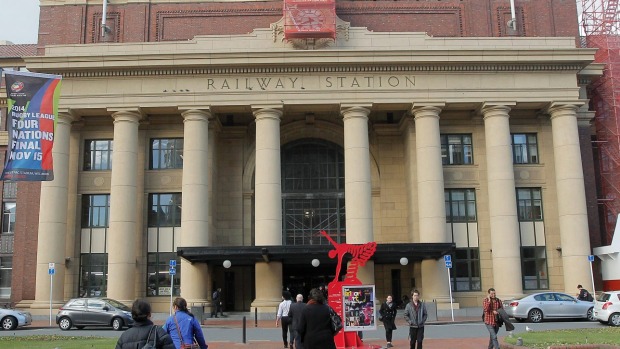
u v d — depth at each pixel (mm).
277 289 40375
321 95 41844
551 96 42531
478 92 42250
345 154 41781
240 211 46250
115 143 41750
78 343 21562
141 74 42094
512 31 47156
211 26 47219
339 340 20969
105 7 46469
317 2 42219
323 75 42156
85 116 44250
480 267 43562
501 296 40281
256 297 40625
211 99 41719
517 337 21656
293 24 41969
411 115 44156
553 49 42000
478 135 45125
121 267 40250
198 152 41281
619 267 41281
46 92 23781
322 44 42531
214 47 42688
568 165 42219
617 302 30203
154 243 43906
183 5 47406
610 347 18031
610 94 50000
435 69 42250
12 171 22984
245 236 45938
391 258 41500
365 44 43062
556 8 48000
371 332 28391
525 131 45281
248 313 42000
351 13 47062
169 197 44562
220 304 41219
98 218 44438
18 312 32750
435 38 43250
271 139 41438
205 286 40812
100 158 45094
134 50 42594
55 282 40750
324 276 45781
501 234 41031
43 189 41469
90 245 44125
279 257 39594
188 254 37812
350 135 41594
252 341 25172
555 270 43406
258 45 42781
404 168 46938
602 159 50406
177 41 43438
